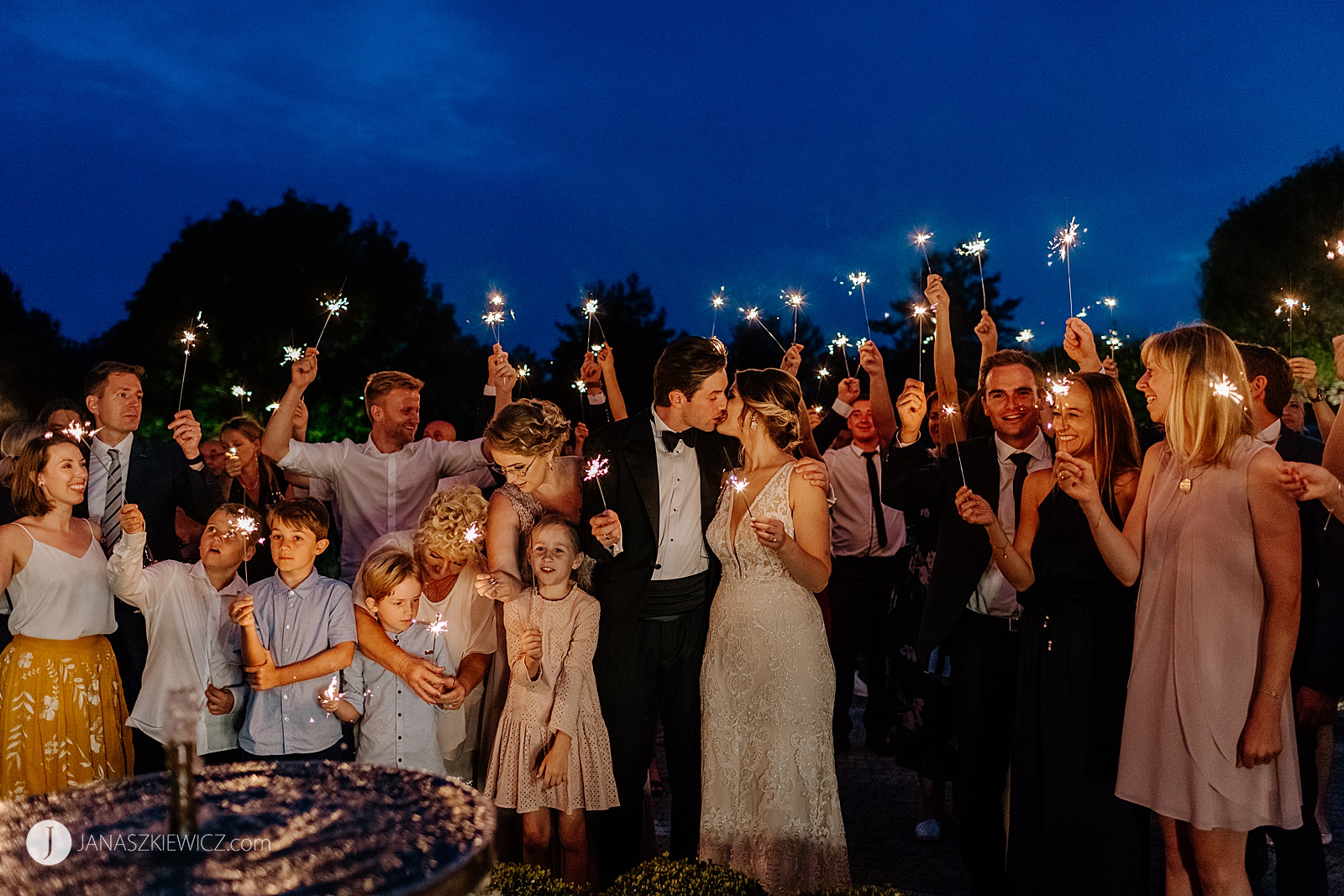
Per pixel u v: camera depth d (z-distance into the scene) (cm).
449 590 451
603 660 443
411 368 2147
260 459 664
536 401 467
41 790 452
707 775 413
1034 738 386
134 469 557
